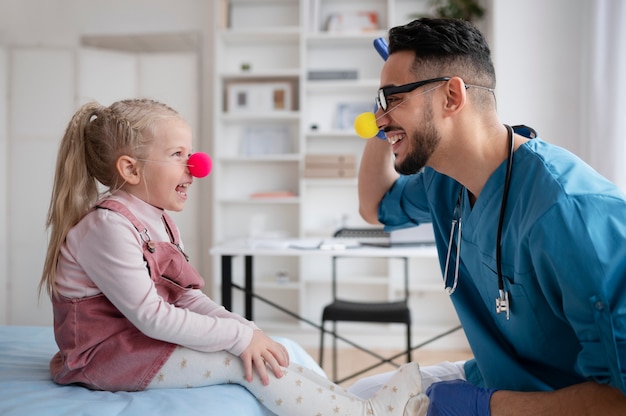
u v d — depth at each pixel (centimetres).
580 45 307
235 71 380
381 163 145
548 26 311
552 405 92
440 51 100
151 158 111
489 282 108
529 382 106
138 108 113
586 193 88
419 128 102
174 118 115
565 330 99
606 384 85
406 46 103
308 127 382
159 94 386
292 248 222
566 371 103
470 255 113
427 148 103
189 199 383
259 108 374
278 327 365
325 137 381
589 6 280
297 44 383
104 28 393
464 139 102
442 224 126
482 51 103
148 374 103
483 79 103
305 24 360
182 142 113
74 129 112
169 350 103
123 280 99
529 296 97
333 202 381
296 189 384
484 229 105
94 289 105
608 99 252
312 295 383
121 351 103
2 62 371
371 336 359
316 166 357
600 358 83
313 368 136
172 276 115
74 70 373
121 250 101
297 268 384
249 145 383
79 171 111
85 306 104
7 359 124
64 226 107
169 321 99
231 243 246
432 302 373
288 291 385
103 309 105
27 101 372
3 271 372
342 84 360
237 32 364
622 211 85
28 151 373
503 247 100
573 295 84
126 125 110
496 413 98
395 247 224
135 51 389
